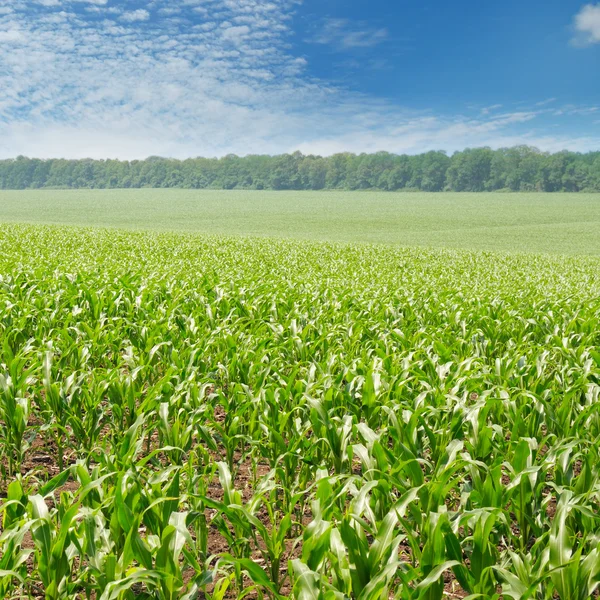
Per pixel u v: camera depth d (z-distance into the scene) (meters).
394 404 5.61
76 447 5.83
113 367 7.84
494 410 6.09
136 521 3.07
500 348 10.09
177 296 11.71
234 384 6.15
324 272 24.39
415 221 90.81
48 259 21.89
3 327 9.09
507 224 87.69
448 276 24.88
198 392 5.86
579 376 6.62
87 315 10.30
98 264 20.91
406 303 12.48
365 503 3.60
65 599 3.01
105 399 7.30
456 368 7.20
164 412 5.05
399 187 180.00
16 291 11.98
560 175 163.50
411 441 4.71
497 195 151.62
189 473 4.19
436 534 3.05
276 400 5.45
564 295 17.03
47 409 6.02
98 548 3.41
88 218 89.62
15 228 44.22
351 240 63.81
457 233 74.94
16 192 161.88
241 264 25.12
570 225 86.12
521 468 4.11
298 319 10.19
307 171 191.25
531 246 61.69
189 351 7.14
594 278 28.27
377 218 95.06
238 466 6.00
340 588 3.01
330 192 168.12
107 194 153.75
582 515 3.83
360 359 6.91
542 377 6.62
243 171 197.38
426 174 176.75
